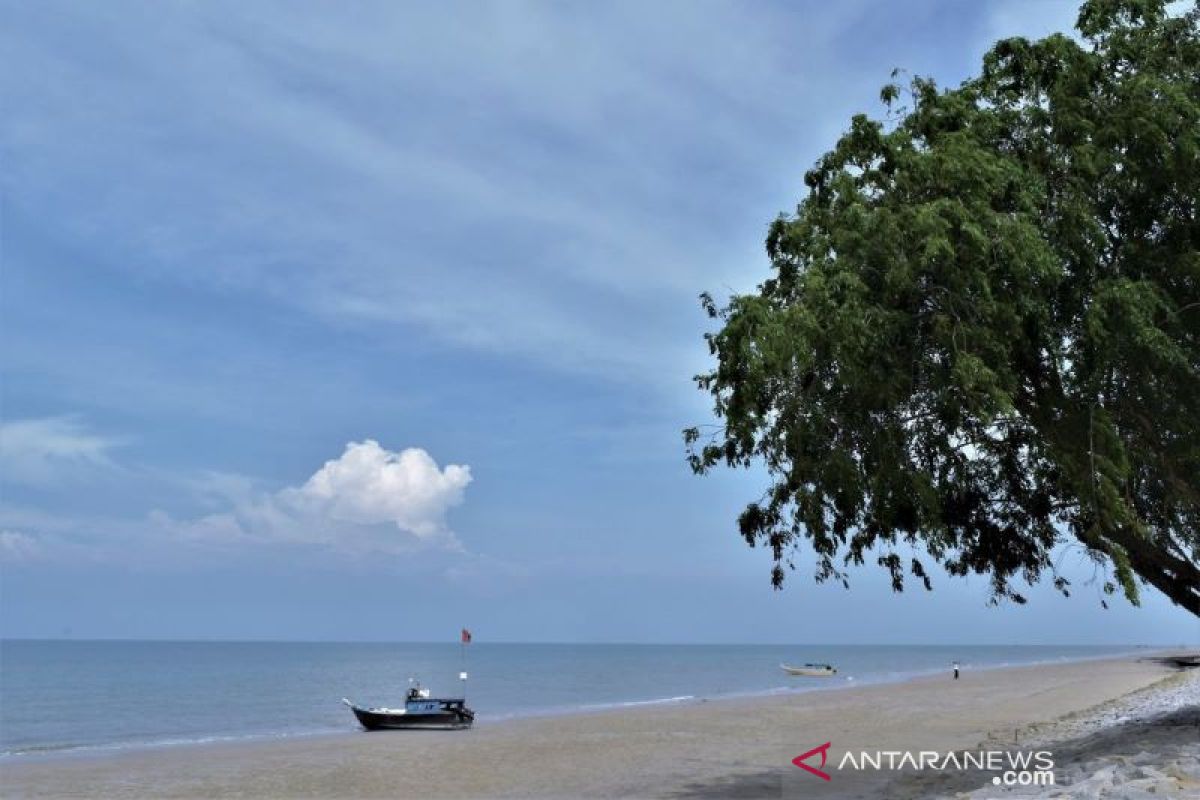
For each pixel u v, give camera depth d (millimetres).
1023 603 19484
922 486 14383
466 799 22406
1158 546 17531
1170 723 24766
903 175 14180
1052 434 15156
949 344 13336
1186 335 14336
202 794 24797
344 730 46031
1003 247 13109
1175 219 14727
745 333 13258
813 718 43875
